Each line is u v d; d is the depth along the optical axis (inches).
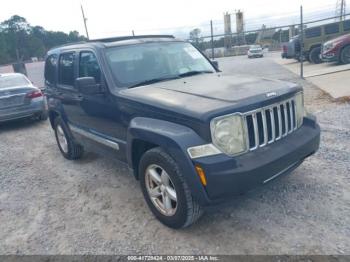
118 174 189.9
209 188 105.0
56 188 180.1
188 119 110.6
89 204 156.3
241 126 111.6
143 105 127.8
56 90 206.7
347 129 220.5
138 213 142.7
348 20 706.2
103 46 161.3
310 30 731.4
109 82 148.6
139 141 131.5
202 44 853.8
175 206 123.5
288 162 118.9
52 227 139.3
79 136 193.9
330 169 162.6
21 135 320.5
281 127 125.0
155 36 189.8
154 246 118.3
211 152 105.6
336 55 592.7
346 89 348.2
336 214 124.5
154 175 127.0
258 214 130.4
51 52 220.4
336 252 104.5
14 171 216.1
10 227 143.6
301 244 109.9
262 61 1047.0
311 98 336.5
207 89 131.6
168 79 159.2
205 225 127.4
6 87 344.8
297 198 138.7
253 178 107.7
